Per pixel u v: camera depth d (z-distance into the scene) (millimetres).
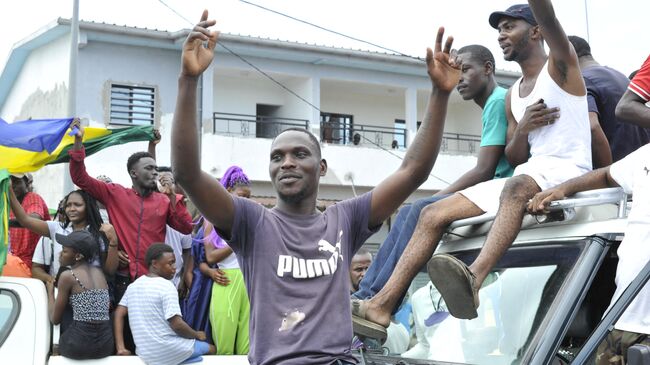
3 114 30734
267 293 3107
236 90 26047
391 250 5129
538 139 4949
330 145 25578
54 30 23859
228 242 3240
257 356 3057
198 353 6004
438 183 26938
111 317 6152
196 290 6523
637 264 3787
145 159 6668
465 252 4695
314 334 3041
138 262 6500
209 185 3145
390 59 26156
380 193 3398
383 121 28500
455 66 3354
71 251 5840
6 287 5617
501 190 4625
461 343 4340
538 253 4203
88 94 23484
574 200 4062
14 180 7035
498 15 5387
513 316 4145
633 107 4727
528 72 5320
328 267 3158
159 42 23781
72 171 6457
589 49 6113
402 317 4598
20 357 5414
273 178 3297
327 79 26094
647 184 3898
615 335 3771
